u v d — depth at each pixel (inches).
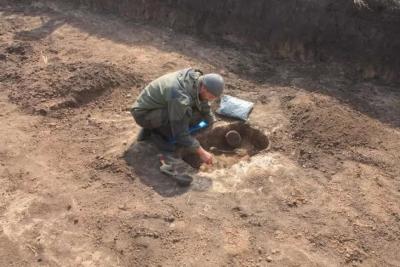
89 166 160.9
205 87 148.6
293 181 157.6
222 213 143.9
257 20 237.5
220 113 186.9
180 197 149.3
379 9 214.5
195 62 224.8
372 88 212.5
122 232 136.1
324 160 168.6
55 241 133.0
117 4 270.7
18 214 141.1
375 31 215.8
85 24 256.2
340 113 189.6
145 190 151.7
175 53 231.8
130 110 178.5
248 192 152.5
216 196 150.3
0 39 235.9
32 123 180.5
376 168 166.7
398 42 213.2
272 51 235.0
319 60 226.5
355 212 147.2
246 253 131.6
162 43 241.0
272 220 142.5
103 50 230.1
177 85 149.7
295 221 142.6
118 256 129.3
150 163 162.6
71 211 142.8
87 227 137.6
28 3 278.4
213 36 248.1
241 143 183.5
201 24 251.0
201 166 170.6
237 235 136.9
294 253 132.2
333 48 223.6
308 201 150.3
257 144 183.5
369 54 217.8
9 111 186.5
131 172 158.2
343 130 181.0
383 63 216.5
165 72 213.3
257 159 167.2
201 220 141.0
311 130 179.9
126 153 165.9
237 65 225.6
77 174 157.5
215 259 129.3
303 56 229.1
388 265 131.6
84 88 194.4
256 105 195.0
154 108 158.9
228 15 244.1
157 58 225.3
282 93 203.5
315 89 208.7
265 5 234.4
